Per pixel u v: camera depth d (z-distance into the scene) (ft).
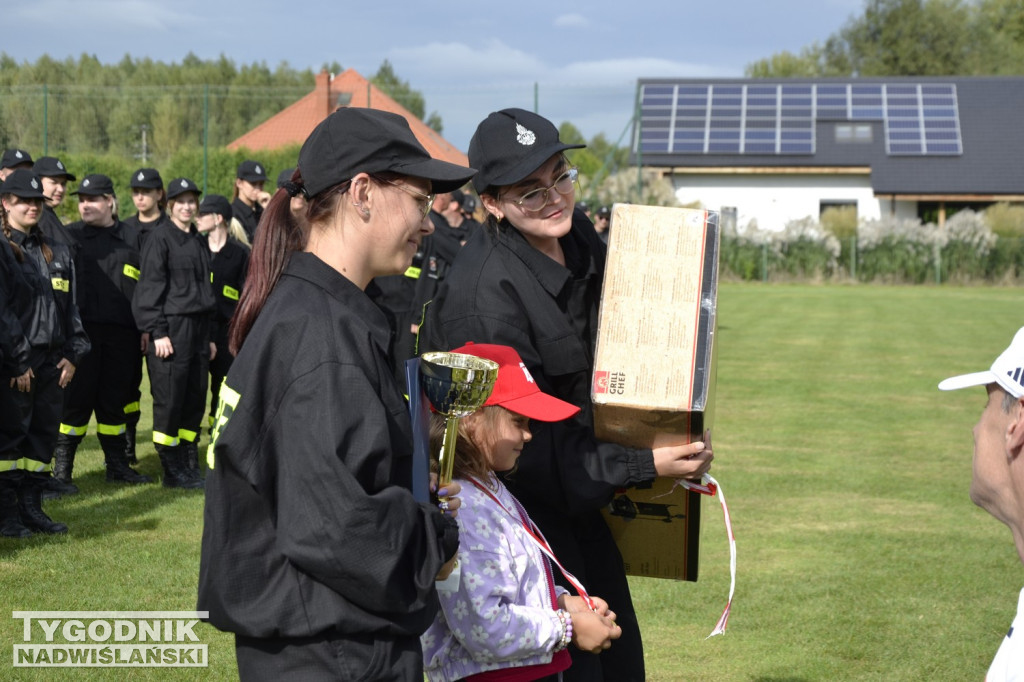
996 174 122.31
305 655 6.35
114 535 20.03
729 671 14.38
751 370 46.01
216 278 28.48
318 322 6.52
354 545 6.13
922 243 108.78
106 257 24.98
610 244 9.44
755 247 111.14
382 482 6.40
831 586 17.88
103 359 24.86
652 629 16.03
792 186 127.54
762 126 129.18
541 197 9.69
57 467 24.45
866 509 23.07
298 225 7.00
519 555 8.33
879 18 233.96
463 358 7.78
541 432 9.10
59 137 91.91
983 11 229.25
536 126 9.71
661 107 133.39
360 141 6.80
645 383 8.99
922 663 14.67
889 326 65.62
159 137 97.19
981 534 21.08
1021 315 73.72
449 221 35.68
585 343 10.14
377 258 6.98
